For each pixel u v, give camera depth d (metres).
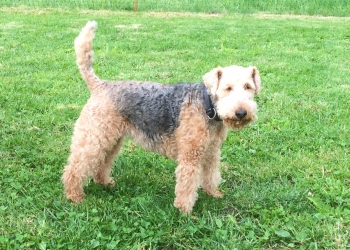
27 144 2.15
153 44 4.42
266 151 2.14
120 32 5.03
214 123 1.59
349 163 1.99
